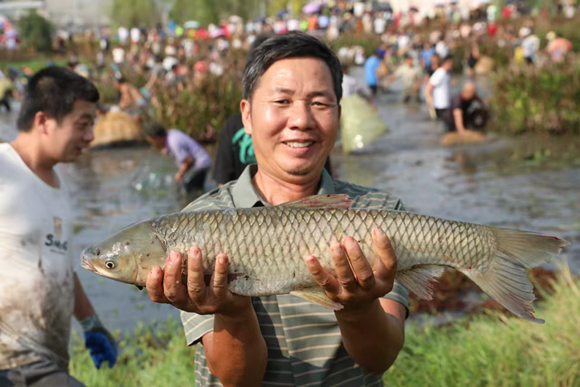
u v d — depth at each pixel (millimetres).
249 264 2094
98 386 4891
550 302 5578
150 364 5449
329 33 50656
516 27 45531
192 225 2088
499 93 17609
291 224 2113
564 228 8844
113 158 15195
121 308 6742
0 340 3400
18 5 67500
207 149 16188
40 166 3629
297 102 2393
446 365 4676
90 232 9383
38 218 3500
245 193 2477
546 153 14305
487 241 2223
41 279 3488
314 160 2441
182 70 22594
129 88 19672
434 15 57625
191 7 66562
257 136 2465
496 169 12922
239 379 2252
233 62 24000
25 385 3422
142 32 52719
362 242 2133
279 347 2336
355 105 15000
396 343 2389
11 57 47438
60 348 3609
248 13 70188
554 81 16750
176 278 1971
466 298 6461
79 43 54281
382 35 49531
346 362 2383
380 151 14906
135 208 10758
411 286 2230
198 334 2340
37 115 3586
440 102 18672
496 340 4941
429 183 11898
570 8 51781
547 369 4535
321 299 2117
